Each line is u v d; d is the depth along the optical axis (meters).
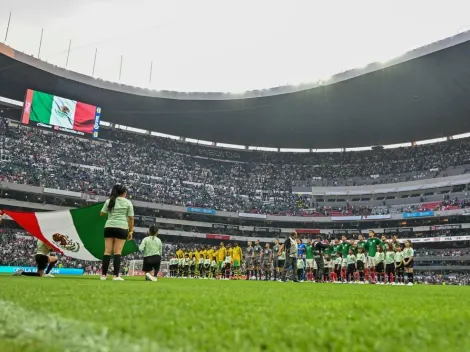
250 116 59.81
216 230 57.72
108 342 1.38
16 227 45.47
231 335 1.51
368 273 22.78
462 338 1.56
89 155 56.62
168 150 65.75
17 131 52.75
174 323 1.77
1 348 1.31
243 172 67.81
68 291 3.71
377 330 1.71
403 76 45.38
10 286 4.30
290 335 1.52
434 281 46.97
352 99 52.22
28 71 48.94
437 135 62.19
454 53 40.12
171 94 55.34
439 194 56.56
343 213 58.81
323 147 69.62
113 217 8.83
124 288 4.75
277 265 24.03
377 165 65.25
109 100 56.66
